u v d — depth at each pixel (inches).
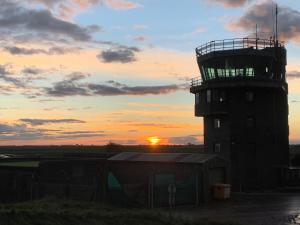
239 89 2469.2
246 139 2445.9
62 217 1021.2
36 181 1956.2
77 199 1724.9
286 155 2662.4
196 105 2655.0
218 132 2524.6
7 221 938.7
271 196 2089.1
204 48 2593.5
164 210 1574.8
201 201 1845.5
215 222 1187.9
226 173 2042.3
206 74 2593.5
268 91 2501.2
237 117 2455.7
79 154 3063.5
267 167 2453.2
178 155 2108.8
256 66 2463.1
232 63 2470.5
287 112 2694.4
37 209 1115.9
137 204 1626.5
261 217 1428.4
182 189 1774.1
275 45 2564.0
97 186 1686.8
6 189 2107.5
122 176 2169.0
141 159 2154.3
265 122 2477.9
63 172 1854.1
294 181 2546.8
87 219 1043.3
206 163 1913.1
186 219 1180.5
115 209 1378.0
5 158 2856.8
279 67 2578.7
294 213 1518.2
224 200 1902.1
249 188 2409.0
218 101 2486.5
